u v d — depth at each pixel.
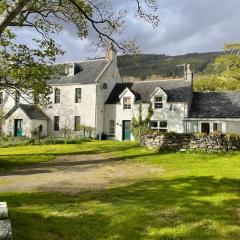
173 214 10.04
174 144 26.36
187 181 14.88
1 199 11.41
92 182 15.28
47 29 23.33
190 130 43.25
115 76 51.47
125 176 16.84
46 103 27.30
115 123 48.06
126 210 10.32
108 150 29.56
